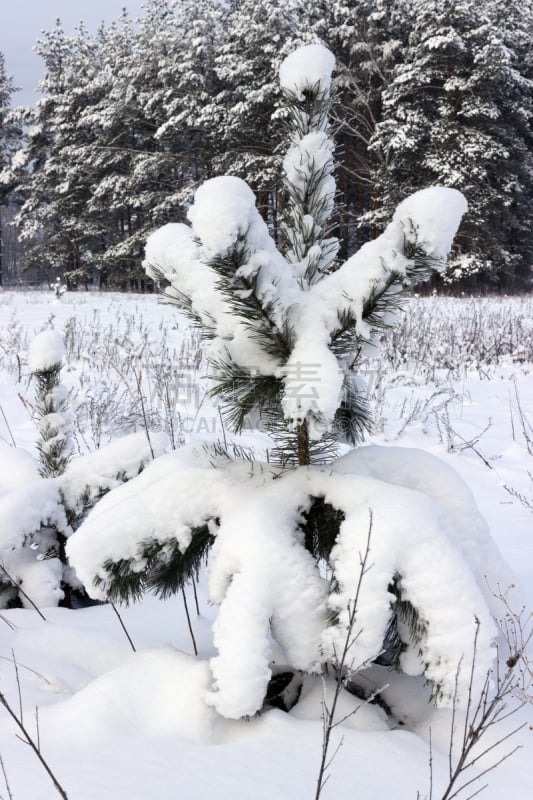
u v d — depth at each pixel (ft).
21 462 9.33
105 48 105.40
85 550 5.38
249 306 5.05
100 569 5.48
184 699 5.21
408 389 23.39
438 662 4.67
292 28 81.82
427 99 82.02
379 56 85.40
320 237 6.09
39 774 4.10
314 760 4.49
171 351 27.30
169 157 88.07
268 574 4.90
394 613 5.05
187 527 5.64
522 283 98.89
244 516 5.27
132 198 92.02
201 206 4.42
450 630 4.63
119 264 104.06
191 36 84.79
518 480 14.43
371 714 5.38
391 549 4.76
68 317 38.88
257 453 8.70
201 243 4.62
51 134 114.32
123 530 5.49
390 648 5.39
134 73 91.09
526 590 8.62
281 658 6.30
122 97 94.79
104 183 94.12
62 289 49.19
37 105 110.11
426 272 5.13
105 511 5.64
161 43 88.63
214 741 4.92
